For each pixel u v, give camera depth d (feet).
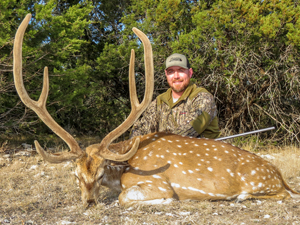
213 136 13.25
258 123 33.32
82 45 37.58
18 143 27.43
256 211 9.43
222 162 10.64
